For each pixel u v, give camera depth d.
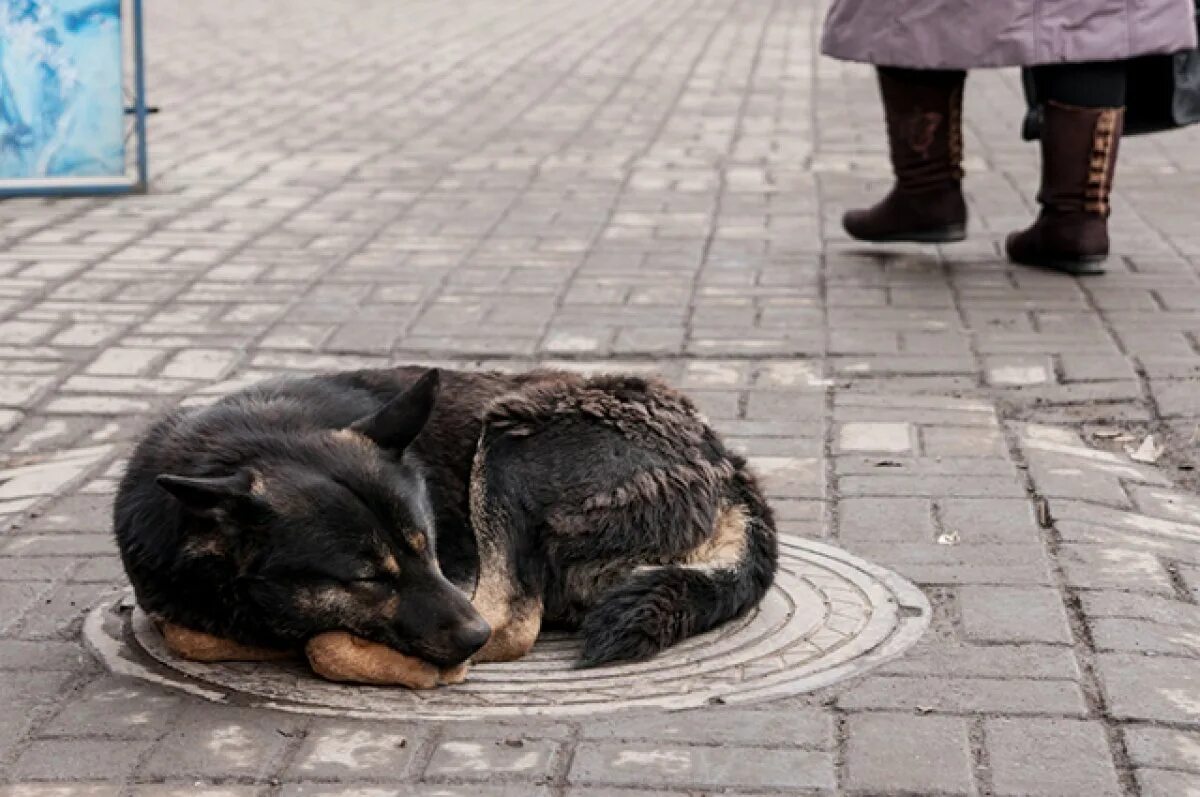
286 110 6.68
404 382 2.54
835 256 4.25
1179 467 2.98
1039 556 2.61
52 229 4.56
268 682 2.30
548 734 2.18
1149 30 3.75
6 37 4.87
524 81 7.55
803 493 2.84
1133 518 2.75
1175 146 5.73
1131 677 2.29
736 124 6.33
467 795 2.08
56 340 3.59
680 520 2.40
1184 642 2.37
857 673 2.30
